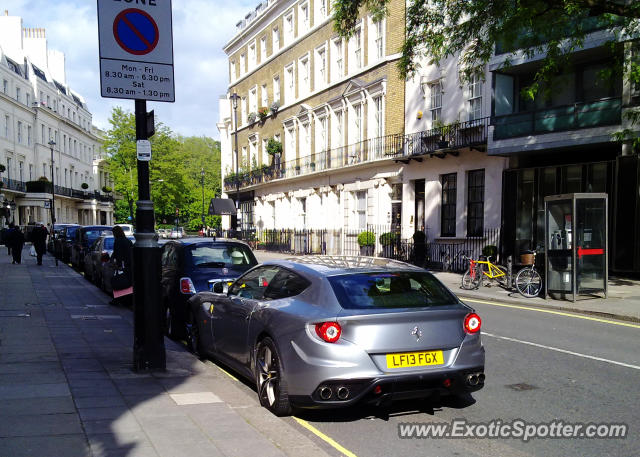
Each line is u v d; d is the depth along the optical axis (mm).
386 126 24344
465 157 19688
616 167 14938
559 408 5082
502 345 7875
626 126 14078
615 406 5133
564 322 9914
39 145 58438
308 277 4949
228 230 39344
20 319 9094
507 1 12523
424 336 4434
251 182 39469
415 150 22062
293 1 33625
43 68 65500
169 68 5660
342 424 4645
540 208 17141
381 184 24688
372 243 24328
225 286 6445
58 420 4094
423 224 22391
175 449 3609
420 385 4379
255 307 5309
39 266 21219
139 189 5801
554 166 16719
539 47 13836
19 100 54500
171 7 5668
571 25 14695
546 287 12852
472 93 19625
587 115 14953
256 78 39719
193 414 4375
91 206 74500
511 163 17969
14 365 5875
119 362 6203
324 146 30656
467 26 13664
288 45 34344
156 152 52656
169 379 5535
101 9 5391
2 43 57094
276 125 36562
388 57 23969
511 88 18031
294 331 4527
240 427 4102
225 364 6230
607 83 13930
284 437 4133
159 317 5836
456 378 4480
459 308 4715
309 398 4332
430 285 5020
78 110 73625
